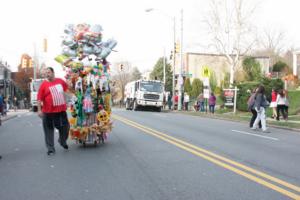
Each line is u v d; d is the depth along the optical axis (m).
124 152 10.18
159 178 7.30
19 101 61.22
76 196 6.27
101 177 7.48
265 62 66.56
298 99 30.66
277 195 6.09
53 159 9.38
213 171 7.82
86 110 10.80
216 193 6.25
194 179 7.18
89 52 10.87
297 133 15.52
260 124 17.52
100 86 10.91
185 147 10.91
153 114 28.69
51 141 10.09
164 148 10.76
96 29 10.89
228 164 8.48
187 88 58.97
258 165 8.41
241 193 6.23
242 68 56.94
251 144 11.73
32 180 7.38
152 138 12.92
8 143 12.45
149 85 37.81
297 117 23.53
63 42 10.87
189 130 15.73
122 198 6.09
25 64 40.00
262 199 5.89
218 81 68.75
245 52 43.97
